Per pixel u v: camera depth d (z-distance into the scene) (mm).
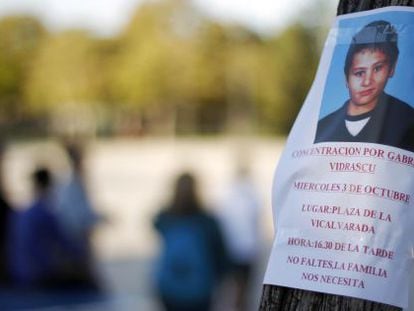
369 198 2506
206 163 50625
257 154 57562
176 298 9211
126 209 29531
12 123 83312
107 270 17016
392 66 2607
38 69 82625
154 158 57938
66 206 11469
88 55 81750
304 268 2547
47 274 10992
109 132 82875
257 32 80938
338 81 2674
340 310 2502
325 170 2584
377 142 2543
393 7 2650
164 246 9266
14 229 10945
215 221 9305
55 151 48625
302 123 2701
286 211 2627
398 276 2467
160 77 80688
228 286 13703
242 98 81500
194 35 80625
